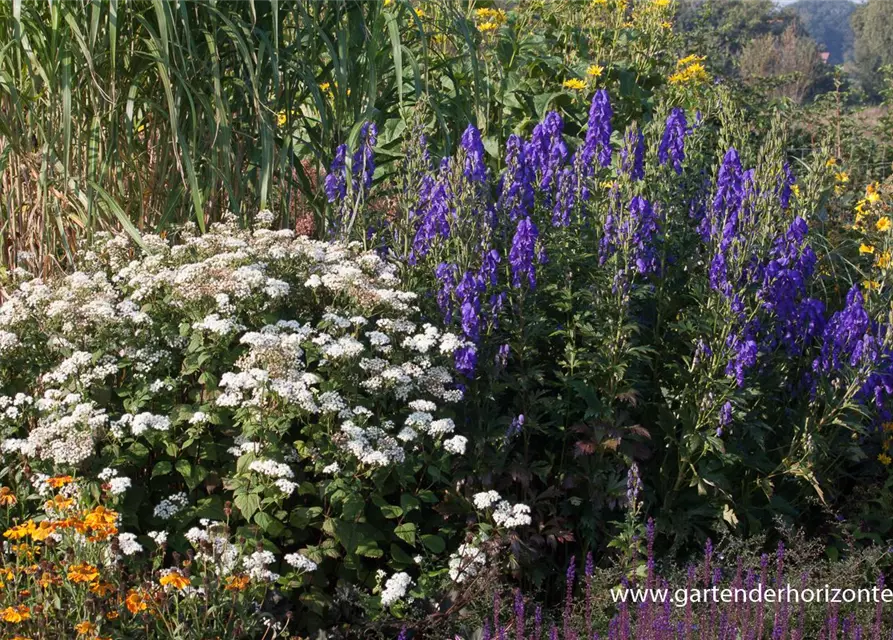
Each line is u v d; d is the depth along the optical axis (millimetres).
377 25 5652
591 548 4539
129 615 3363
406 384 4180
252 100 5527
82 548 3398
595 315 4559
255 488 3789
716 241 4660
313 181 6461
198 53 5363
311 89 5344
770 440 5004
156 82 5352
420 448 4324
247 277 4156
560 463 4645
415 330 4590
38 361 4297
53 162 4840
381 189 5957
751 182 4523
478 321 4363
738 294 4469
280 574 3930
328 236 5238
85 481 3758
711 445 4531
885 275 5152
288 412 3873
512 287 4633
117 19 5023
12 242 5305
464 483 4336
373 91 5414
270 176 5199
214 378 4109
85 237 5238
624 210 4480
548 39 8469
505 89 7430
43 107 5121
